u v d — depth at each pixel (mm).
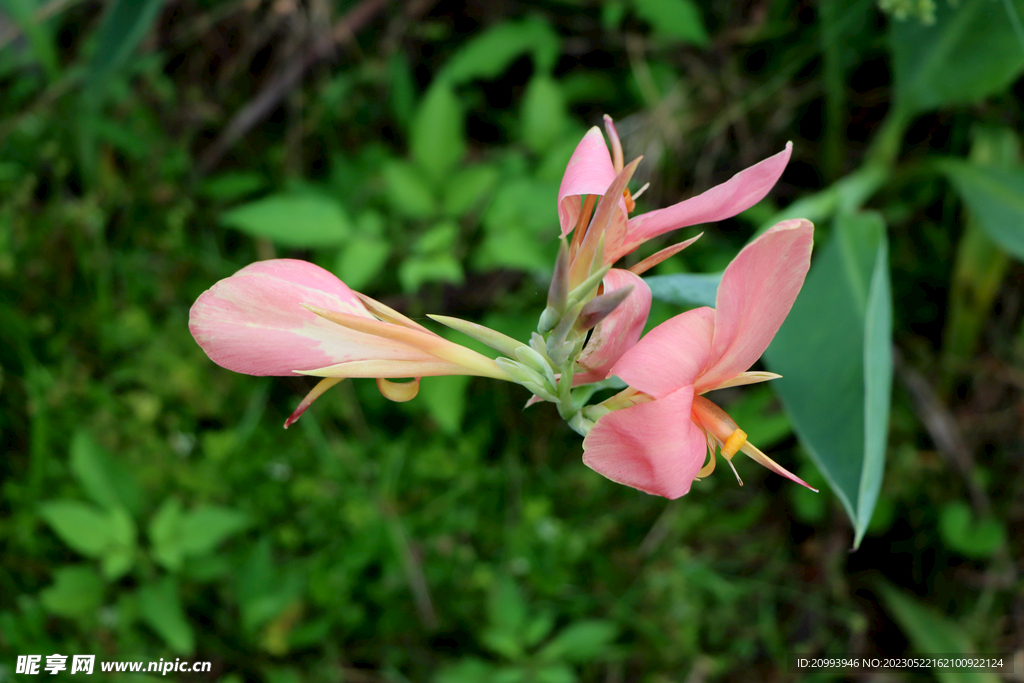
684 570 1223
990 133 1180
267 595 1092
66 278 1332
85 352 1301
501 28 1256
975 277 1185
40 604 1122
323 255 1360
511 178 1206
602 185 667
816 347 834
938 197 1251
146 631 1129
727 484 1294
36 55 1303
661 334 643
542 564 1194
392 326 675
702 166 1322
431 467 1232
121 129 1340
